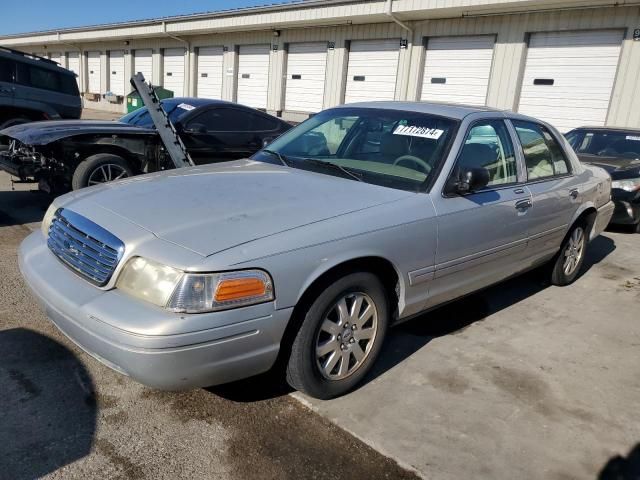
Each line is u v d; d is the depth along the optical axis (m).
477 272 3.70
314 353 2.76
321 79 18.17
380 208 3.01
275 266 2.46
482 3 12.98
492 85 14.12
